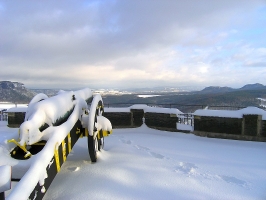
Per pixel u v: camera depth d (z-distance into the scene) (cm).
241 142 710
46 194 334
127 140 706
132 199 320
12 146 301
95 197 322
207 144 689
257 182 392
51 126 324
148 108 898
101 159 471
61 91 454
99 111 524
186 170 436
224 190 355
